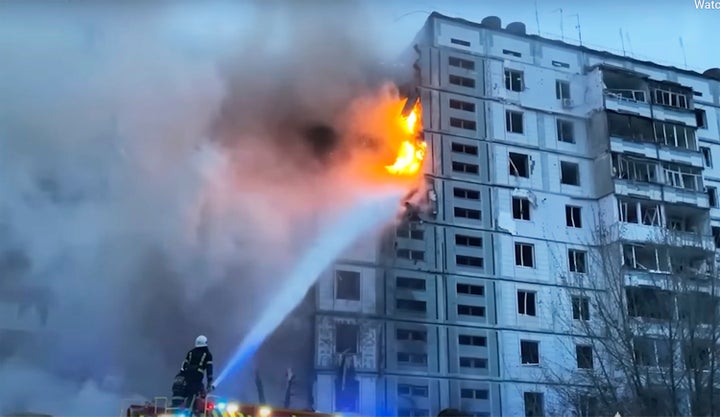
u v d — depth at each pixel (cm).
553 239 3603
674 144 3956
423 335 3216
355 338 3119
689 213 3838
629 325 2780
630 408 2570
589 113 3909
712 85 4409
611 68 3928
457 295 3334
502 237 3500
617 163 3756
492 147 3647
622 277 3180
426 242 3362
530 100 3825
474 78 3734
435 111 3594
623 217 3669
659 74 4241
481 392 3216
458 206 3488
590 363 3155
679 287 2777
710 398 2475
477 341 3291
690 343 2562
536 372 3319
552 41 4000
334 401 2967
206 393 1076
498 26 4044
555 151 3784
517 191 3612
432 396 3131
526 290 3459
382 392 3050
